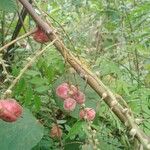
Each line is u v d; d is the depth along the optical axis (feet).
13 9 0.72
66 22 1.16
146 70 1.08
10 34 1.05
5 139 0.59
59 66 0.75
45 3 1.22
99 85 0.57
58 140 0.77
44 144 0.75
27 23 1.02
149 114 0.70
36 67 0.76
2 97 0.50
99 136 0.70
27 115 0.62
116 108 0.55
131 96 0.75
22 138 0.59
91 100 0.69
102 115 0.71
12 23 1.05
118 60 1.00
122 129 0.71
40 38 0.63
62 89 0.59
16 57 0.91
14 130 0.60
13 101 0.50
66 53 0.60
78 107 0.66
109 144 0.71
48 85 0.76
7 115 0.49
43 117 0.79
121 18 1.08
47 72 0.76
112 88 0.77
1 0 0.71
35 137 0.59
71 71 0.67
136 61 1.02
